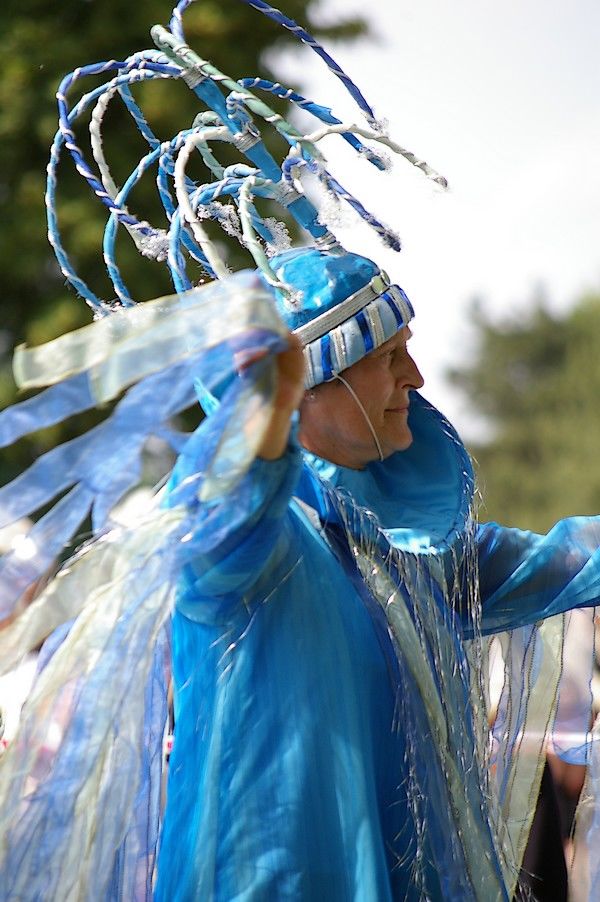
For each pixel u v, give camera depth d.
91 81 21.58
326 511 5.59
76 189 21.66
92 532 4.89
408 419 6.05
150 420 4.75
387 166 5.68
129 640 4.94
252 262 18.81
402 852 5.23
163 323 4.73
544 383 103.31
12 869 4.83
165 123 20.78
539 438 97.62
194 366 4.76
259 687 5.09
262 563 4.85
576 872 7.34
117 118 21.34
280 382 4.56
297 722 5.05
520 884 6.38
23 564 4.78
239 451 4.56
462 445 6.05
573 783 7.75
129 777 5.00
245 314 4.55
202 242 5.35
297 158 5.54
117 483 4.84
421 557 5.80
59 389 4.72
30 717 4.94
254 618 5.13
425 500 5.95
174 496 4.83
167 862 5.09
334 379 5.51
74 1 22.14
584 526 6.62
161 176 6.14
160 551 4.81
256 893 4.88
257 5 5.54
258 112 5.43
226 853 4.95
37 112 21.55
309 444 5.64
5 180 22.05
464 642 6.02
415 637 5.45
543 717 6.98
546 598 6.49
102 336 4.79
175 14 5.75
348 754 5.07
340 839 4.98
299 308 5.44
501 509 96.62
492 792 5.98
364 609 5.38
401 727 5.31
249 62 22.05
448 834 5.31
